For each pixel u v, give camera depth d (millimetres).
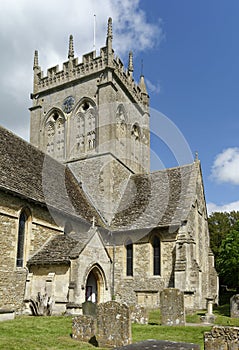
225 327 11211
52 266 21344
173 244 26609
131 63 39156
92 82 35250
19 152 25766
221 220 55844
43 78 38188
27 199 21703
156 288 26344
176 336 15461
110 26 35250
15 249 20859
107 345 13242
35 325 16422
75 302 20047
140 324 18531
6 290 19891
